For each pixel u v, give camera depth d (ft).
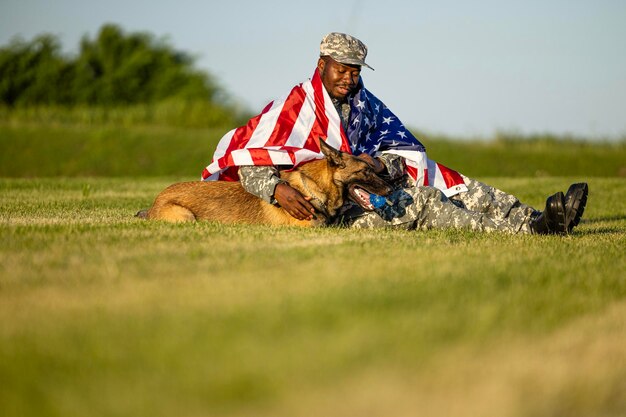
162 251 25.44
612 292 21.27
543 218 32.63
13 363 15.07
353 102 36.73
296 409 13.08
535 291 20.57
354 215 35.24
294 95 36.09
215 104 156.25
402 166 36.73
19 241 27.17
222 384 13.82
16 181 77.87
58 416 13.00
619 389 14.96
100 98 191.21
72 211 43.27
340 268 22.66
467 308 18.29
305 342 15.65
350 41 35.40
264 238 28.86
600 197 63.52
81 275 21.70
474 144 125.70
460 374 14.60
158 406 13.15
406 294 19.19
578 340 16.90
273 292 19.43
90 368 14.80
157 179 88.28
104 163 113.09
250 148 34.40
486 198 36.83
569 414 13.88
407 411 13.15
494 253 26.21
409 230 34.09
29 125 129.59
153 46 209.56
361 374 14.33
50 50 193.88
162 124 143.54
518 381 14.51
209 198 36.01
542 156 117.08
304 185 33.76
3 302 19.01
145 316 17.62
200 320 17.16
